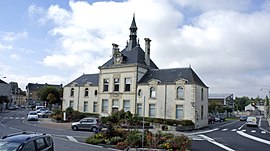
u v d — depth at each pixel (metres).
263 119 77.38
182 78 41.31
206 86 45.72
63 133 27.97
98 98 49.59
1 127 31.72
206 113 45.50
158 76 45.12
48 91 80.00
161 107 42.50
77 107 54.78
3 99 75.31
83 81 56.06
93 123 31.16
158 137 18.36
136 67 45.69
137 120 34.78
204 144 22.52
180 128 35.97
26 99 128.50
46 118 50.00
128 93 45.84
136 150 17.28
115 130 20.88
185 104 40.59
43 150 10.16
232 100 113.94
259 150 20.23
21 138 9.70
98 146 19.33
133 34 51.53
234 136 30.06
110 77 48.62
